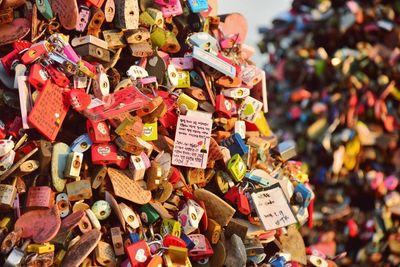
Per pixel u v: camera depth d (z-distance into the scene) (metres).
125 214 2.89
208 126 3.19
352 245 5.00
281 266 3.30
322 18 5.10
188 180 3.19
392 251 4.95
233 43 3.57
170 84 3.18
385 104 4.95
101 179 2.89
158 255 2.82
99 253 2.79
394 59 4.89
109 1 3.03
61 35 2.88
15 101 2.80
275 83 5.36
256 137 3.55
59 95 2.82
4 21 2.82
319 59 5.05
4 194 2.68
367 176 4.93
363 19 4.94
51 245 2.65
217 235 3.10
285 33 5.33
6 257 2.67
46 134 2.74
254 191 3.28
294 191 3.61
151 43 3.24
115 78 3.06
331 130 4.95
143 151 2.99
